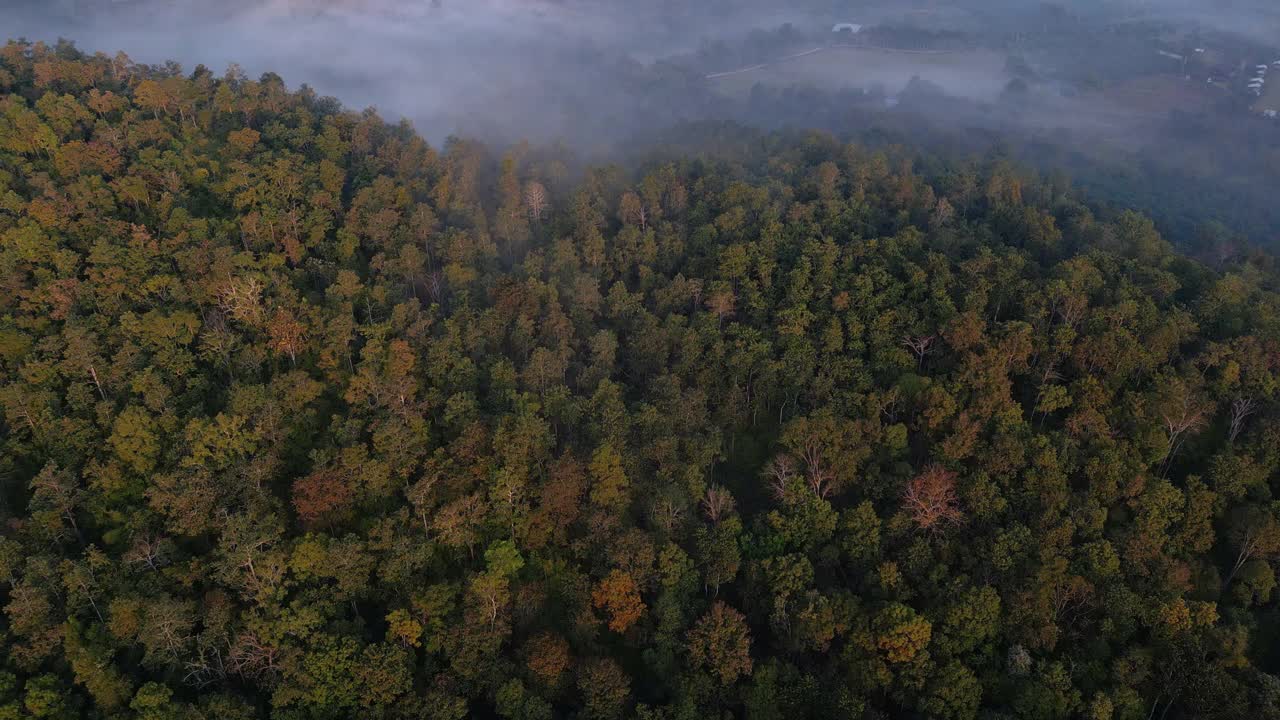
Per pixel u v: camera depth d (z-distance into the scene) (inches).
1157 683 3284.9
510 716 3117.6
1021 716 3117.6
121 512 3565.5
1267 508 3718.0
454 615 3361.2
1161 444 3981.3
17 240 4411.9
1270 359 4389.8
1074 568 3575.3
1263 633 3540.8
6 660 3063.5
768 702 3208.7
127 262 4448.8
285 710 3065.9
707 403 4621.1
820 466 4010.8
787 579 3499.0
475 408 4037.9
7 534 3444.9
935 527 3725.4
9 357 4018.2
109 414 3791.8
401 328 4434.1
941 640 3280.0
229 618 3203.7
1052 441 4025.6
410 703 3095.5
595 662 3265.3
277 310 4360.2
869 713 3095.5
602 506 3735.2
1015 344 4370.1
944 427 4151.1
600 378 4458.7
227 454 3676.2
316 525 3585.1
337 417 3951.8
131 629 3122.5
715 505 3823.8
